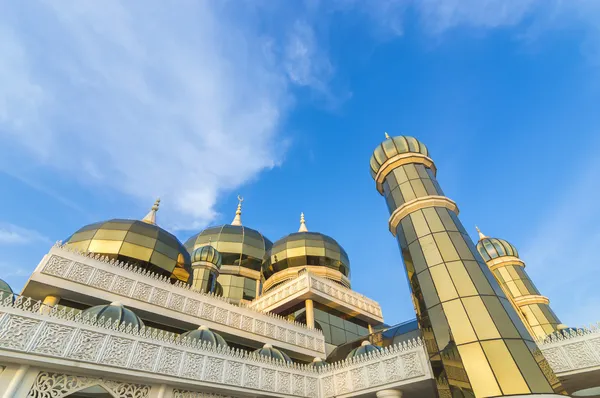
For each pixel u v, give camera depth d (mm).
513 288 32688
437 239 18828
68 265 17109
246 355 16734
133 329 13414
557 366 15125
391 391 16469
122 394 12555
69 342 11523
